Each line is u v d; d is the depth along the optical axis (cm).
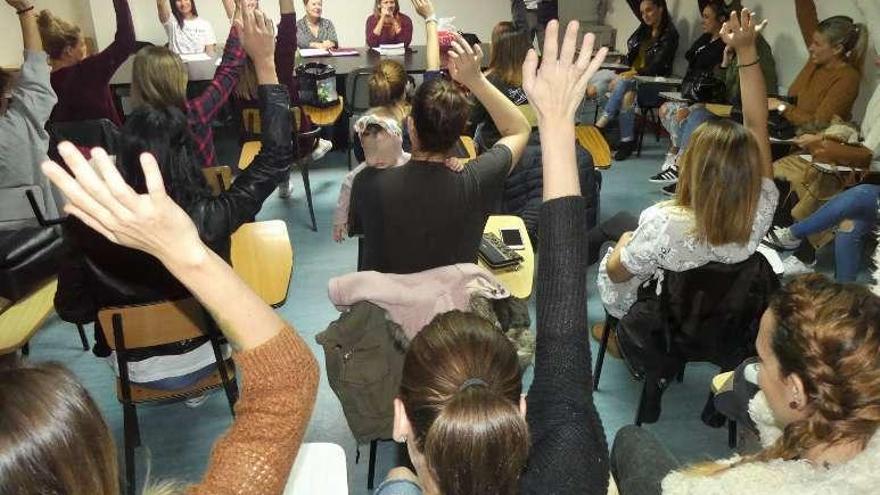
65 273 183
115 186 66
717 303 202
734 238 194
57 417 60
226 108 580
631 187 498
